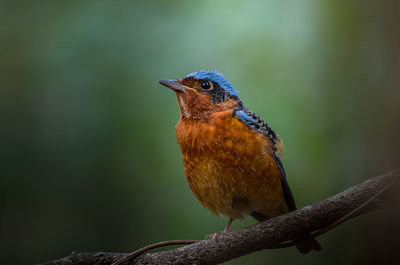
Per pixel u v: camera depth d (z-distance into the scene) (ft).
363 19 32.45
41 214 35.40
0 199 34.88
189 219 37.14
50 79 38.91
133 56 40.73
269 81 41.39
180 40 42.42
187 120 29.73
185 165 29.35
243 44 42.65
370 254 25.62
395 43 28.55
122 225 36.22
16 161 35.76
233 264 37.63
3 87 38.45
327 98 38.06
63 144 36.45
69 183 35.91
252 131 27.61
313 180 36.99
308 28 41.37
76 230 35.55
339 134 35.24
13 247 34.71
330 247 31.94
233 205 28.68
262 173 27.22
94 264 22.76
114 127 37.55
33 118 37.40
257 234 23.34
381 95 28.58
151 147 37.81
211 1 43.86
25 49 40.22
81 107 37.81
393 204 21.29
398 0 28.78
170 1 43.52
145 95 39.58
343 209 22.56
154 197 37.17
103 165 36.50
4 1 41.65
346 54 35.60
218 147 27.35
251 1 43.57
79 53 39.83
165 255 23.20
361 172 31.04
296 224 23.03
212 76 30.58
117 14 42.04
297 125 38.86
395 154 26.81
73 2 42.16
